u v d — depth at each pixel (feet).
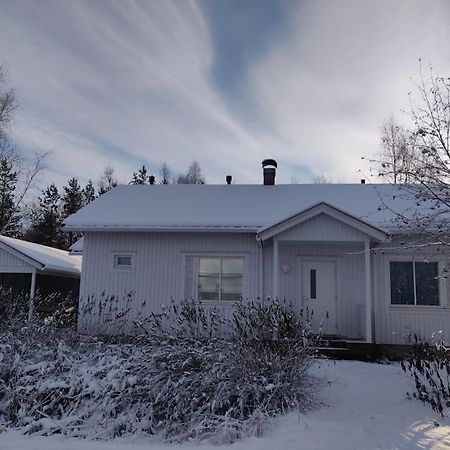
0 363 28.68
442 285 44.37
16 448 21.61
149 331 34.65
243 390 24.45
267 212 50.29
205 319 32.07
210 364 25.91
